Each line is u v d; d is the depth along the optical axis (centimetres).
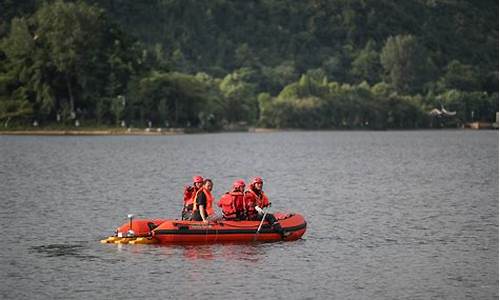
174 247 7269
